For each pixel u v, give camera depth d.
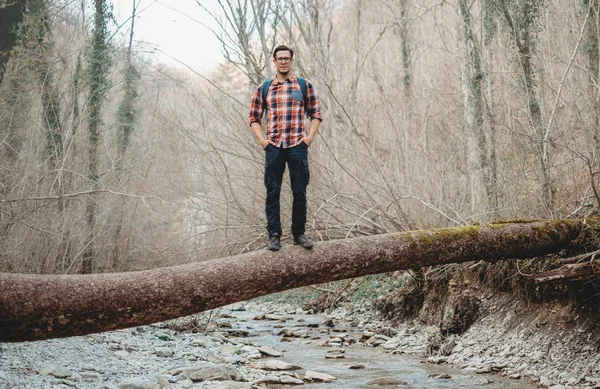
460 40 9.89
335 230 10.46
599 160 7.20
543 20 9.90
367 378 6.55
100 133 12.74
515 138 9.05
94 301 4.42
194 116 10.96
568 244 6.63
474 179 9.27
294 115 5.39
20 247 9.94
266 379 6.42
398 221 9.67
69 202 10.93
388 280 11.11
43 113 11.53
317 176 10.41
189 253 11.00
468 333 7.70
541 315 6.90
